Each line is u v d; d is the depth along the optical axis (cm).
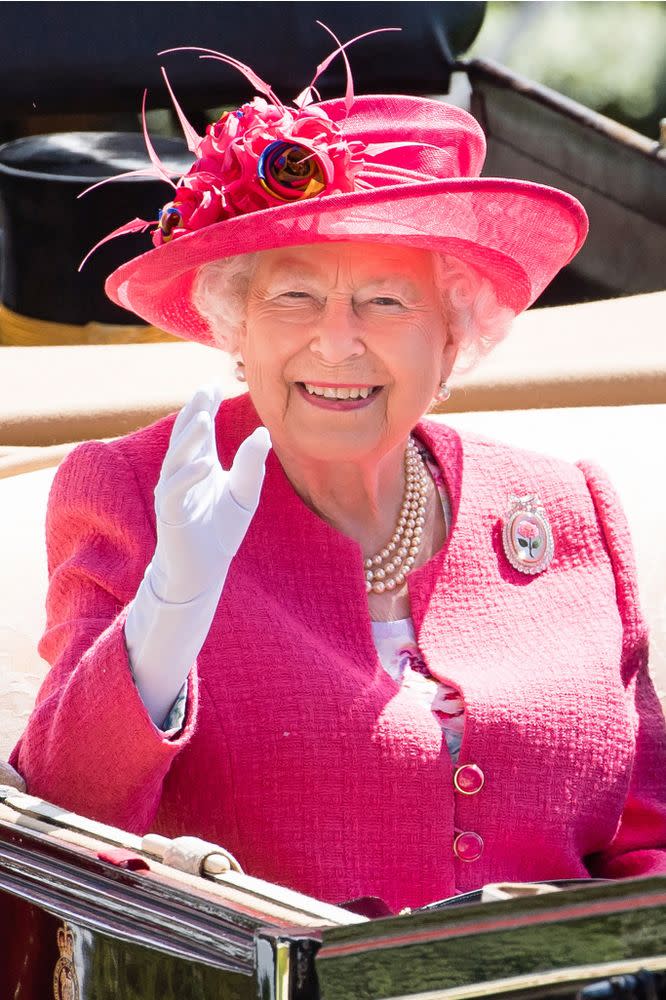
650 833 770
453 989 421
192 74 1769
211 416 577
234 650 688
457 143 741
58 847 561
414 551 755
